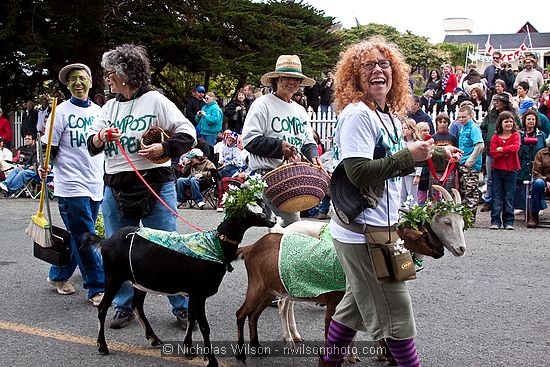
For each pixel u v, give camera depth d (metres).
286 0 25.38
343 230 3.48
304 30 24.30
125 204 5.25
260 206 4.57
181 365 4.57
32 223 5.91
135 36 19.78
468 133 10.09
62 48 19.34
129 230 4.78
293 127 5.64
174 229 5.40
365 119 3.34
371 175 3.23
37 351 4.84
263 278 4.53
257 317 4.73
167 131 5.18
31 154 14.45
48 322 5.54
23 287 6.68
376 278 3.38
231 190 4.59
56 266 6.25
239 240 4.57
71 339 5.10
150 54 20.66
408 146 3.23
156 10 21.11
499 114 10.51
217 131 14.66
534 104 12.93
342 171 3.39
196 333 5.25
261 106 5.58
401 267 3.35
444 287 6.56
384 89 3.44
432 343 4.95
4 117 19.28
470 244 8.70
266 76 5.64
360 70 3.46
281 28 22.55
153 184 5.27
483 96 15.39
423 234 3.79
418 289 6.49
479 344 4.93
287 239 4.50
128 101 5.23
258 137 5.51
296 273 4.31
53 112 5.79
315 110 16.30
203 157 12.29
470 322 5.46
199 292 4.50
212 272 4.48
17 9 18.20
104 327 5.04
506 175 9.73
